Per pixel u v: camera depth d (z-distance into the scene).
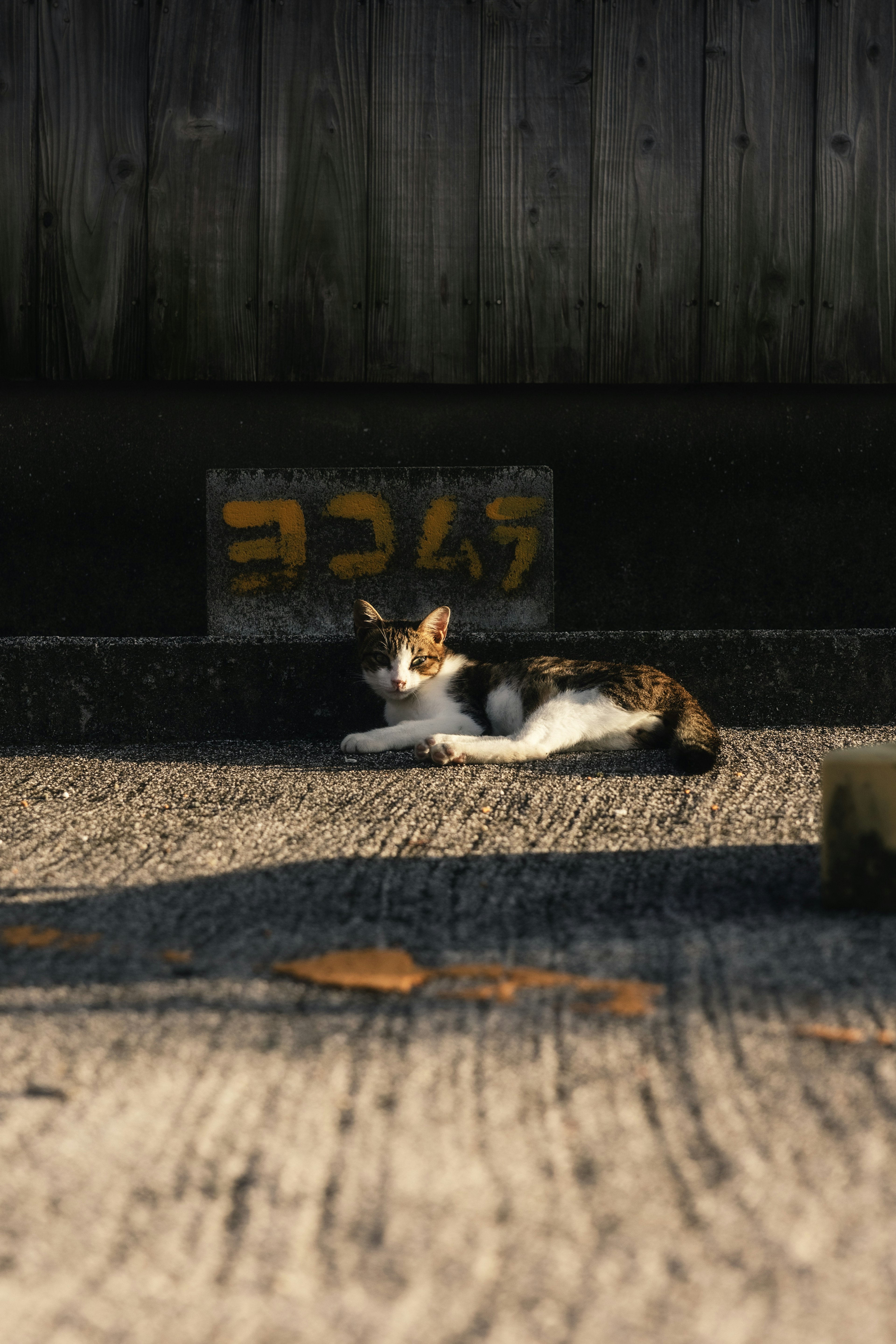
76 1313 1.15
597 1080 1.57
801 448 4.54
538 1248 1.23
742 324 4.43
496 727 4.20
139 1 4.30
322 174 4.37
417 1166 1.38
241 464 4.52
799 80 4.36
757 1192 1.32
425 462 4.54
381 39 4.34
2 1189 1.35
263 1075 1.60
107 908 2.28
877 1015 1.73
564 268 4.42
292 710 4.18
